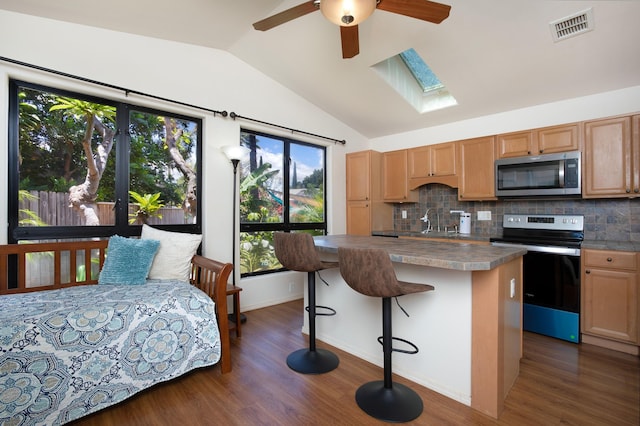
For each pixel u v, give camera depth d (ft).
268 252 12.37
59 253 7.64
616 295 8.00
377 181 14.52
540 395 6.05
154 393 6.16
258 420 5.36
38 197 7.70
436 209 13.96
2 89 7.03
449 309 6.06
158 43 9.35
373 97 12.25
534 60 8.82
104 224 8.61
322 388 6.33
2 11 7.06
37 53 7.42
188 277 8.61
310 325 7.54
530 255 9.41
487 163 11.49
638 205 9.19
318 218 14.26
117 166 8.81
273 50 10.27
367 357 7.52
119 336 5.83
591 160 9.24
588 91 9.84
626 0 6.65
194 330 6.63
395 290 5.19
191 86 9.98
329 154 14.42
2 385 4.85
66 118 8.10
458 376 5.92
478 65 9.42
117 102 8.86
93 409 5.48
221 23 8.79
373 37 8.91
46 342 5.21
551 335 8.96
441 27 8.14
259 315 10.85
